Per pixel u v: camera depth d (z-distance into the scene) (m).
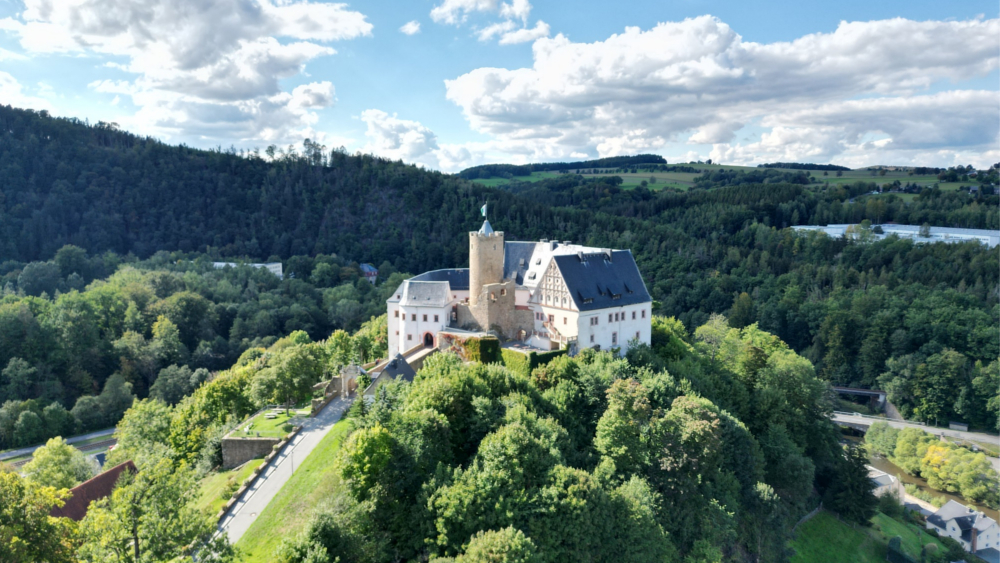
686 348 142.38
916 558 115.31
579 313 115.44
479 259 127.50
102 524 54.25
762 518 95.88
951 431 170.50
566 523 65.31
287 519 70.12
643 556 70.44
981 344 190.25
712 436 85.38
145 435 106.94
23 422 147.38
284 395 106.94
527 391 94.94
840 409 189.75
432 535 62.97
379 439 67.62
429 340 128.88
